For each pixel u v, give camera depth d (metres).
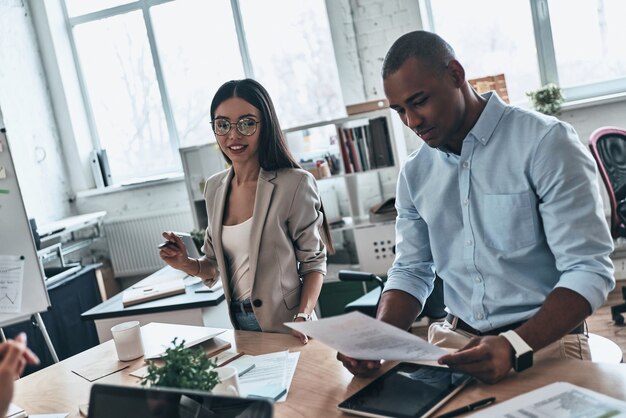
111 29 5.70
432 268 1.83
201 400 1.09
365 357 1.36
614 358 1.81
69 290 4.27
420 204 1.74
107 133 5.86
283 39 5.32
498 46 4.84
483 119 1.57
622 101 4.44
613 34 4.61
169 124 5.70
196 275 2.31
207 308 2.81
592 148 3.65
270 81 5.41
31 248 2.76
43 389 1.79
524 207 1.54
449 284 1.73
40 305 2.75
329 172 4.57
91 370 1.87
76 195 5.77
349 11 4.84
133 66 5.70
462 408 1.23
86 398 1.66
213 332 2.00
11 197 2.74
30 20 5.58
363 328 1.22
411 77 1.47
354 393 1.40
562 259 1.46
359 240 4.44
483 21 4.84
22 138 5.33
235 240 2.20
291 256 2.19
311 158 4.75
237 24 5.38
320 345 1.76
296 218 2.21
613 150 3.74
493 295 1.61
